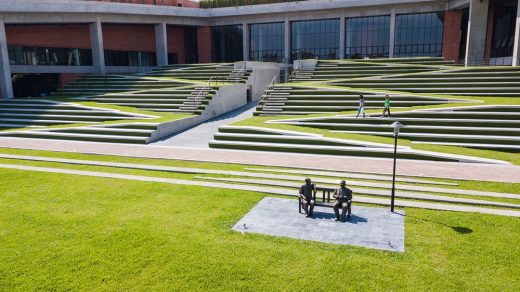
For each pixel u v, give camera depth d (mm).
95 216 9984
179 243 8414
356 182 12695
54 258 7824
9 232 9055
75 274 7250
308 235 8781
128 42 42281
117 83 34656
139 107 28469
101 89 33406
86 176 13922
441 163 15219
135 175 14133
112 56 41438
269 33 44031
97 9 35844
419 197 11094
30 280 7059
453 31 37188
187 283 6949
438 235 8641
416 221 9453
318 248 8148
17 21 31500
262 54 44812
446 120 18891
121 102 29484
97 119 25266
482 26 32688
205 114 26750
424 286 6734
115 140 21078
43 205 10844
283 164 15414
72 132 22594
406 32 39188
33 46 35312
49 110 27094
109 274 7250
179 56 47125
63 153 18328
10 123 26203
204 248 8188
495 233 8664
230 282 6969
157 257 7828
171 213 10141
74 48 38438
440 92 25031
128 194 11758
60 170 14914
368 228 9109
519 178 12906
